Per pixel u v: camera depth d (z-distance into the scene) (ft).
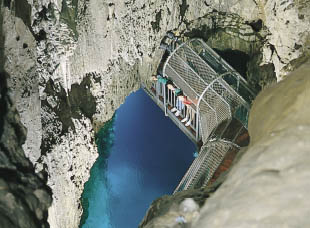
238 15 37.01
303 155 9.47
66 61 26.68
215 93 29.96
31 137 21.35
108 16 30.17
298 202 8.80
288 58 30.48
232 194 9.91
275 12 30.96
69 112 27.89
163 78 34.55
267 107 11.48
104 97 33.14
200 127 31.86
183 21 36.86
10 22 19.29
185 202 12.05
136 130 43.27
